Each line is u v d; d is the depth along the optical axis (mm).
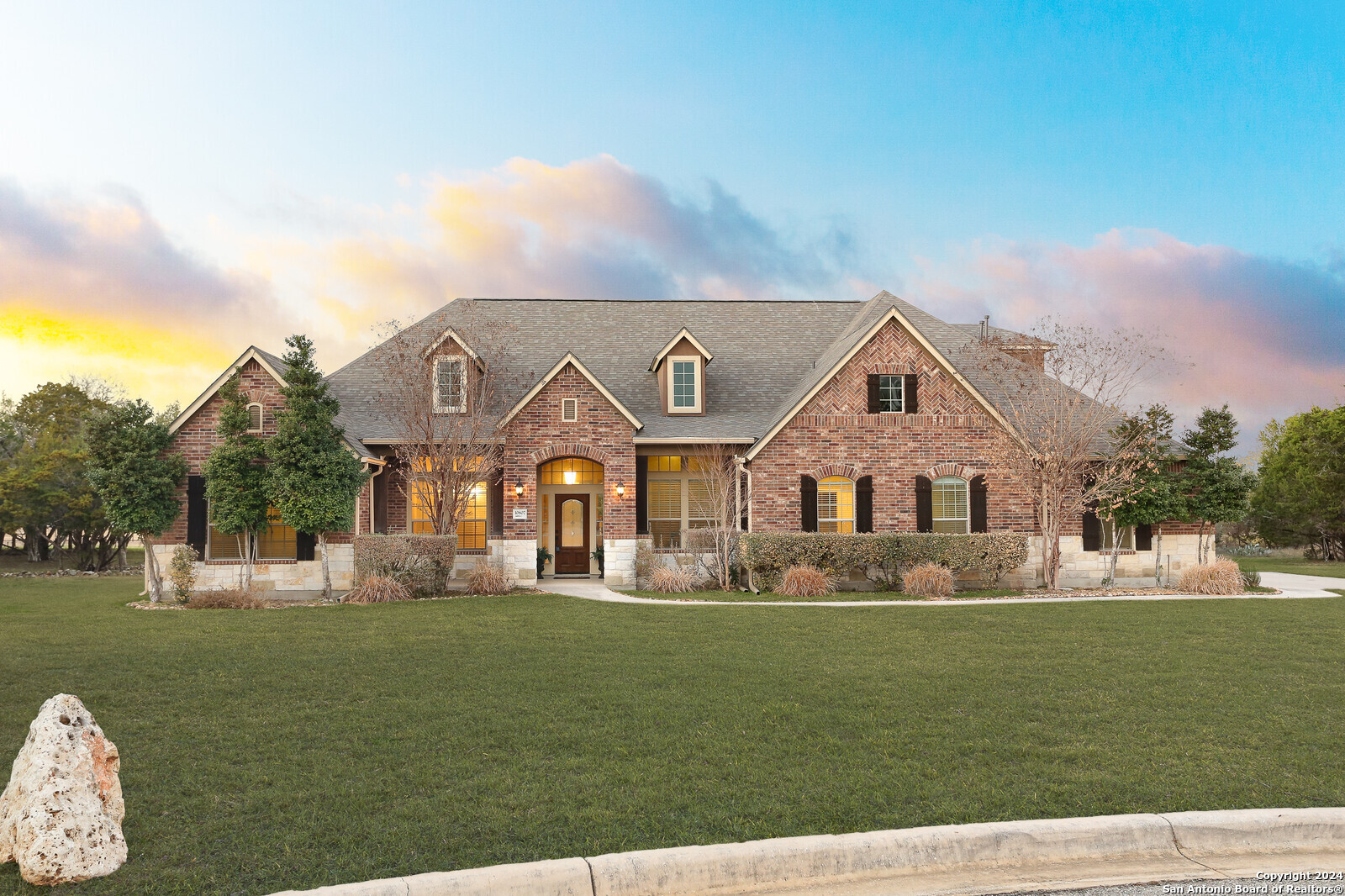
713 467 24000
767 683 10320
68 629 15242
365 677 10734
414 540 20766
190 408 21344
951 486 24297
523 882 4902
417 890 4770
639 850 5297
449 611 17562
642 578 23531
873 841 5367
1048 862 5484
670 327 30609
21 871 4977
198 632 14703
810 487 23984
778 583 21609
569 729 8250
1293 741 7758
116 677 10758
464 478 22609
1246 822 5699
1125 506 22859
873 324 24297
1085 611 17047
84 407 39844
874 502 24047
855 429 24141
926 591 20797
